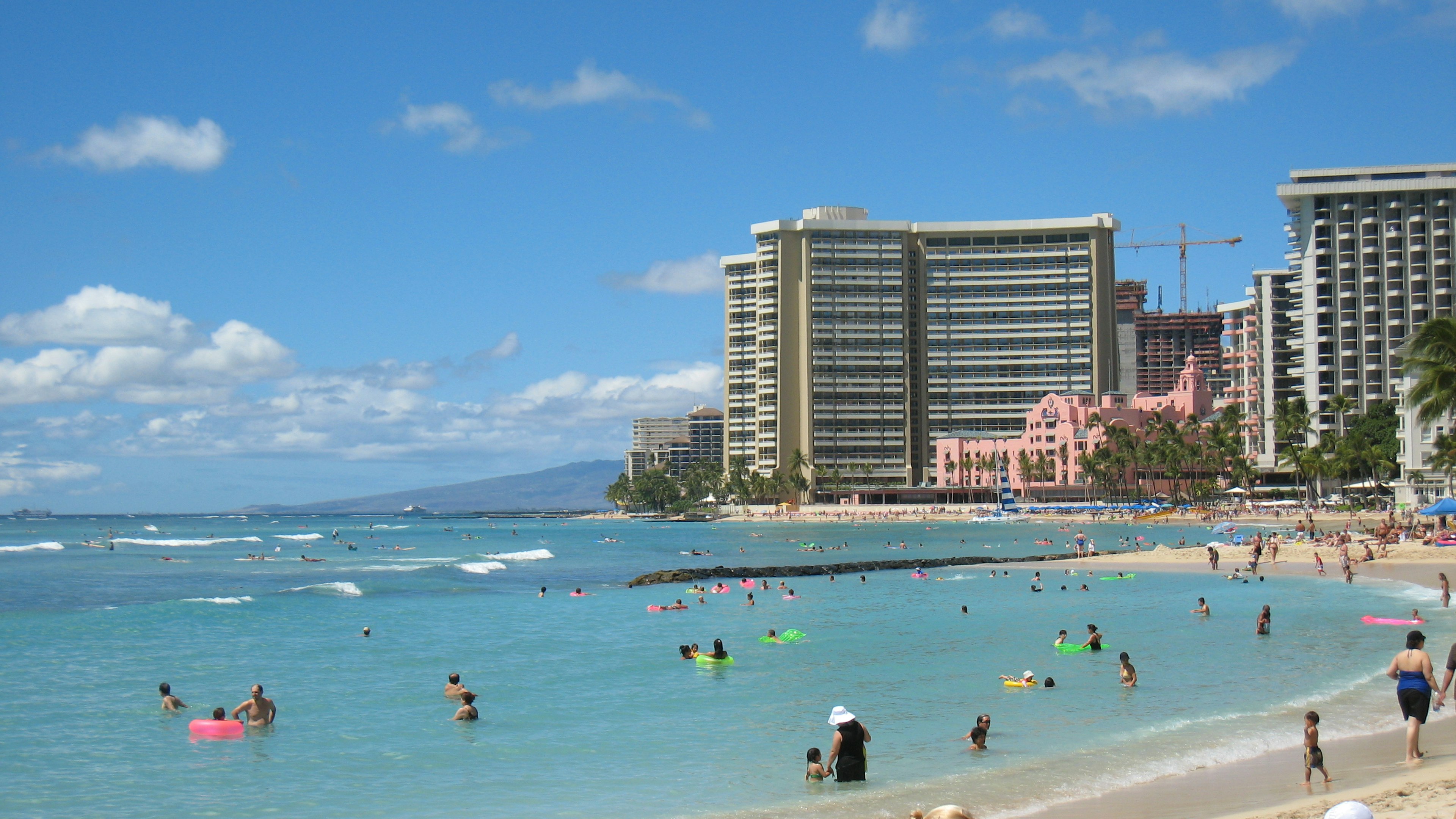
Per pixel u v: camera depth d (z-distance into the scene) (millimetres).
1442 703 28188
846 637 54344
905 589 84312
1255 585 80062
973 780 26422
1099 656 46469
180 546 175125
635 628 59031
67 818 24406
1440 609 60750
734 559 137875
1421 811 20156
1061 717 33844
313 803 25438
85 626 59062
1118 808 23531
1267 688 38062
